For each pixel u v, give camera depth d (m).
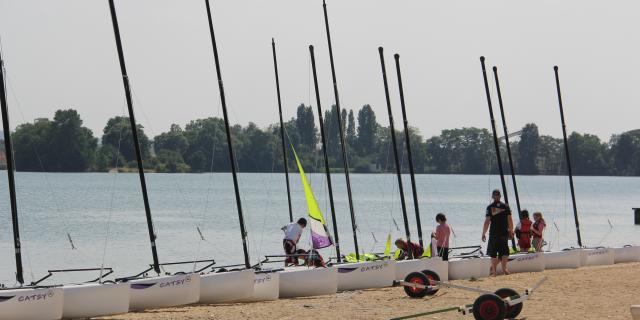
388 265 74.12
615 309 58.03
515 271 84.81
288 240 78.25
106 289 58.75
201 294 64.88
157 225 186.50
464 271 79.06
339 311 59.16
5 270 113.06
